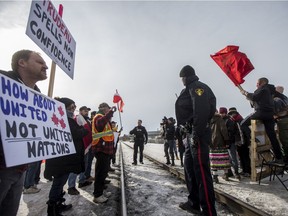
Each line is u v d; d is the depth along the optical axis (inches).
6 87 51.4
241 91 177.3
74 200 155.2
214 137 190.4
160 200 152.1
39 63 66.1
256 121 193.8
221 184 183.6
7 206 61.7
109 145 150.9
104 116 145.1
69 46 112.4
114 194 169.0
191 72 119.8
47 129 65.9
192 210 122.8
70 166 115.9
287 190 155.2
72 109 134.6
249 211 111.7
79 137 120.8
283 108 185.8
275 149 170.1
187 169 125.3
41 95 67.4
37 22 78.9
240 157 224.7
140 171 279.0
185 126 121.1
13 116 51.3
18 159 48.8
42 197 166.2
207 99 109.1
